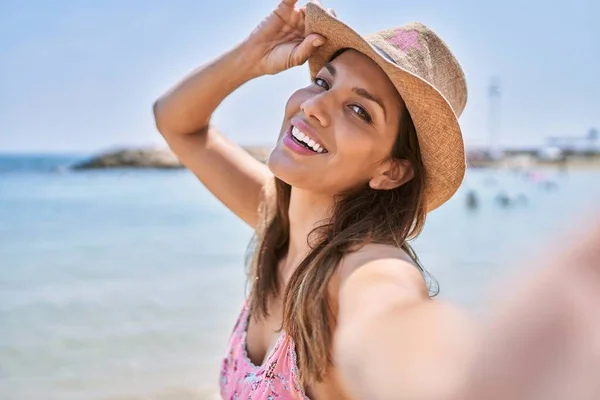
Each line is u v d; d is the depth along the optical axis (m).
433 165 1.98
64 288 12.14
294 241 2.11
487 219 26.75
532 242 0.36
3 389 6.86
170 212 26.97
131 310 10.34
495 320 0.36
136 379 7.13
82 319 9.80
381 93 1.90
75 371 7.42
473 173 69.38
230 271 13.90
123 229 21.81
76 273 13.75
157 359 7.82
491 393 0.36
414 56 2.04
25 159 89.25
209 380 7.11
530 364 0.34
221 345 8.39
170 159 63.75
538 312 0.35
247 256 2.49
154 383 7.02
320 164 1.92
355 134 1.89
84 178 53.03
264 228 2.25
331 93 1.91
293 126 1.97
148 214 26.20
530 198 39.09
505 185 53.16
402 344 0.63
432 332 0.61
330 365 1.56
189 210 27.81
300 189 2.07
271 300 2.11
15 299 11.23
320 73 2.01
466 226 23.86
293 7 2.37
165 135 2.66
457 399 0.42
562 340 0.34
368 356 0.74
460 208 33.00
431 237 20.27
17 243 18.56
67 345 8.44
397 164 1.97
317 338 1.54
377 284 1.13
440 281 12.41
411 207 1.97
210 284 12.45
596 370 0.33
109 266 14.62
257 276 2.16
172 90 2.59
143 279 13.02
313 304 1.54
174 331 9.06
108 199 33.44
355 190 1.98
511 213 29.77
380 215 1.89
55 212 27.03
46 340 8.68
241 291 11.79
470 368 0.41
